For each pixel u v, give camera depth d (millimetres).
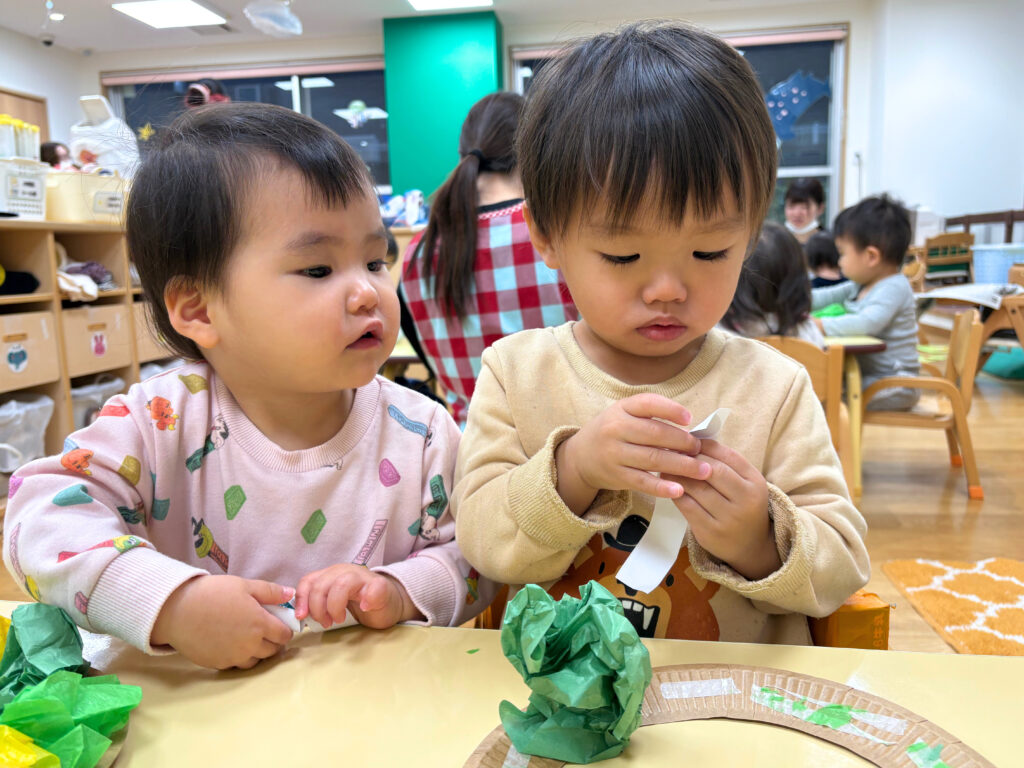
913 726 447
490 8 6609
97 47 7406
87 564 570
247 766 445
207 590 555
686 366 726
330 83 7445
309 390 663
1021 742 439
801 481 669
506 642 435
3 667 529
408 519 761
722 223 566
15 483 650
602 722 436
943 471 2971
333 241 620
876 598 705
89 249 3424
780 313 2127
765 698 483
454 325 1456
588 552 728
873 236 3041
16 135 2934
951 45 6402
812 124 6980
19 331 2807
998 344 4523
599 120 565
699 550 604
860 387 2645
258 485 724
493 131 1404
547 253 679
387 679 537
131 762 453
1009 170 6523
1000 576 2018
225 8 6359
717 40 620
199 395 739
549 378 744
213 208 616
